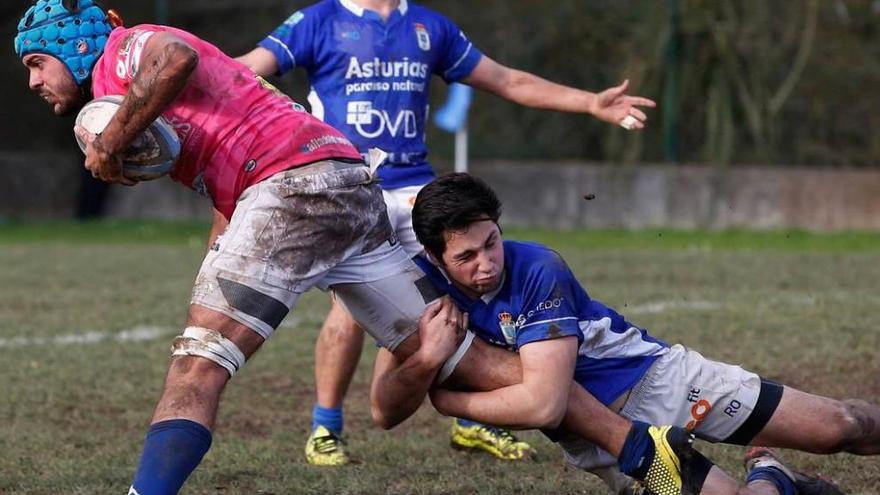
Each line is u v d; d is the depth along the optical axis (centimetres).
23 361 2714
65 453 1964
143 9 6506
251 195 1431
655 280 3869
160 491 1318
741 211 5759
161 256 4853
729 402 1457
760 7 5891
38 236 5925
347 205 1448
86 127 1386
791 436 1467
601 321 1475
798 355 2566
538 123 6244
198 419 1357
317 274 1437
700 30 5872
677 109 5938
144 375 2575
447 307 1471
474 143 6284
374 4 1992
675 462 1395
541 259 1462
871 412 1480
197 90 1444
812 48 5894
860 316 3022
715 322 2973
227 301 1395
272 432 2133
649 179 5859
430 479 1781
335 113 1989
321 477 1788
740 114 5934
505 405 1412
